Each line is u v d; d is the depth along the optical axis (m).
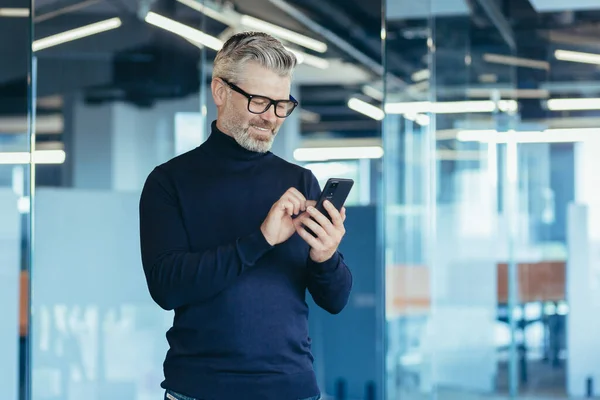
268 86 1.72
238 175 1.81
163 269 1.68
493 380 4.68
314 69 5.90
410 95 4.64
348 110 5.96
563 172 4.40
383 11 4.64
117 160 5.33
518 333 4.60
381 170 5.97
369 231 5.98
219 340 1.72
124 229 4.94
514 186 4.52
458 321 4.73
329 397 5.85
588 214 4.37
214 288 1.64
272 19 5.58
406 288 4.74
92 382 4.85
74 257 4.87
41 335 4.79
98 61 5.26
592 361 4.46
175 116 5.30
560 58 4.38
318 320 5.86
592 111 4.34
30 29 4.16
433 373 4.79
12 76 4.16
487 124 4.55
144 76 5.29
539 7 4.41
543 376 4.56
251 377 1.72
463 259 4.67
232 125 1.77
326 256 1.72
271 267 1.76
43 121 5.27
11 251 4.13
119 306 4.90
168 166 1.83
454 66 4.58
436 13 4.61
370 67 5.84
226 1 5.34
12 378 4.11
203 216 1.77
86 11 5.25
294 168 1.88
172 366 1.76
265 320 1.73
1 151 4.15
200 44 5.27
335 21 5.75
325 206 1.66
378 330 5.83
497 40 4.50
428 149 4.66
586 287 4.41
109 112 5.30
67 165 5.31
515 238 4.54
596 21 4.31
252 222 1.78
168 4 5.27
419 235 4.73
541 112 4.43
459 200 4.64
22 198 4.14
